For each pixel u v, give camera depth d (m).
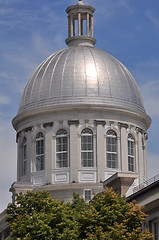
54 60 86.94
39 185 82.06
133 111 84.44
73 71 84.62
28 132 84.69
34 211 56.66
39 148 83.69
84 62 85.50
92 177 80.94
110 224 53.41
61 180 81.19
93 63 85.62
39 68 87.62
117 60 89.25
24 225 54.78
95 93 83.12
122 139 83.19
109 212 53.22
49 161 82.00
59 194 80.00
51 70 85.69
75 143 81.62
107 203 54.50
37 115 84.12
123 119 83.94
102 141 82.00
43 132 83.44
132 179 65.31
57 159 82.12
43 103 83.50
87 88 83.31
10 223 59.41
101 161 81.38
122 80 85.75
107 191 55.25
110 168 81.88
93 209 53.88
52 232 53.28
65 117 82.69
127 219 52.19
